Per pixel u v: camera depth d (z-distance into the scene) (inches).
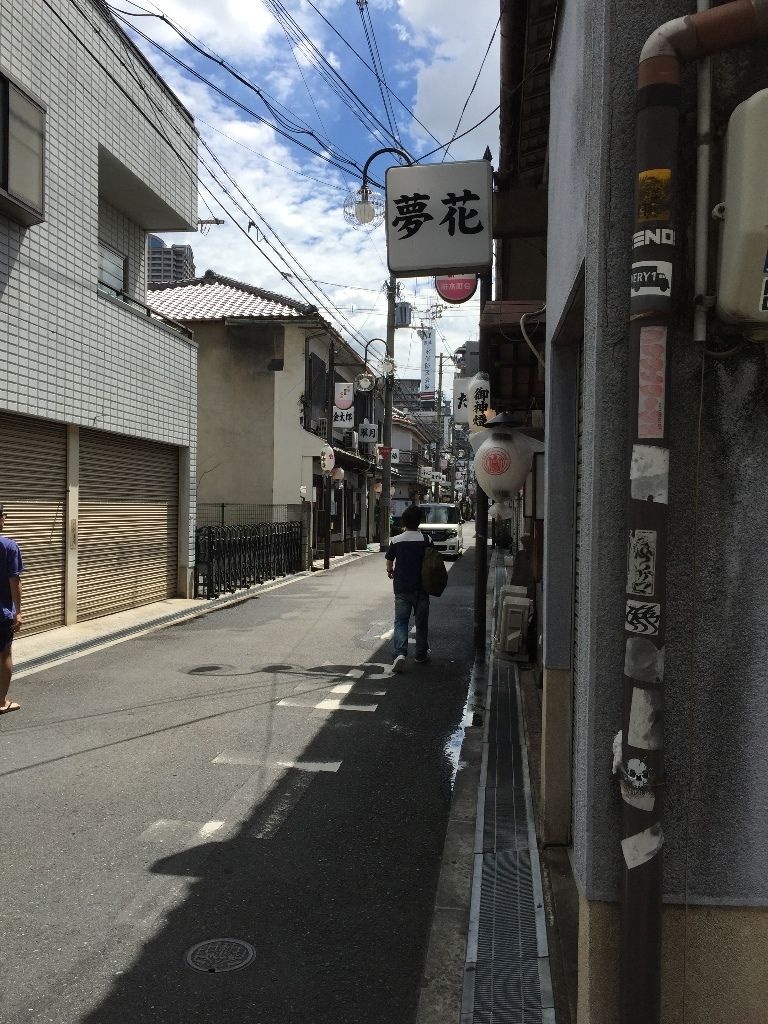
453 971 118.0
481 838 163.9
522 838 163.5
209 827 169.6
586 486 86.7
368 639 402.3
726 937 77.5
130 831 166.7
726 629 77.0
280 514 867.4
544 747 160.2
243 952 122.5
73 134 368.2
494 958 120.6
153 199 461.4
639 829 73.5
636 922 74.0
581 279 105.9
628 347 76.6
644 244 72.3
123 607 465.1
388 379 1117.1
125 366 436.1
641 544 72.7
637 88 74.5
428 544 335.9
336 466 1005.2
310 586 668.7
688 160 76.1
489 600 560.4
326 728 244.5
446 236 224.4
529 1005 108.8
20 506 354.9
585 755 80.8
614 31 77.9
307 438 872.3
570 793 158.7
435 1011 108.3
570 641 157.9
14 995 110.1
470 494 2187.5
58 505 387.5
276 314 861.8
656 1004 74.2
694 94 75.8
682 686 77.3
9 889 140.8
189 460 540.7
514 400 298.0
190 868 150.5
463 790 193.9
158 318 524.1
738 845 77.1
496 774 202.8
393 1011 109.0
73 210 372.5
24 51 324.2
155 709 262.8
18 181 311.0
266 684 301.1
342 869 151.6
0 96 300.7
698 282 74.7
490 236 223.6
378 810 180.9
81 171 377.1
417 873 150.6
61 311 364.5
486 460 294.7
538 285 321.4
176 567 542.3
